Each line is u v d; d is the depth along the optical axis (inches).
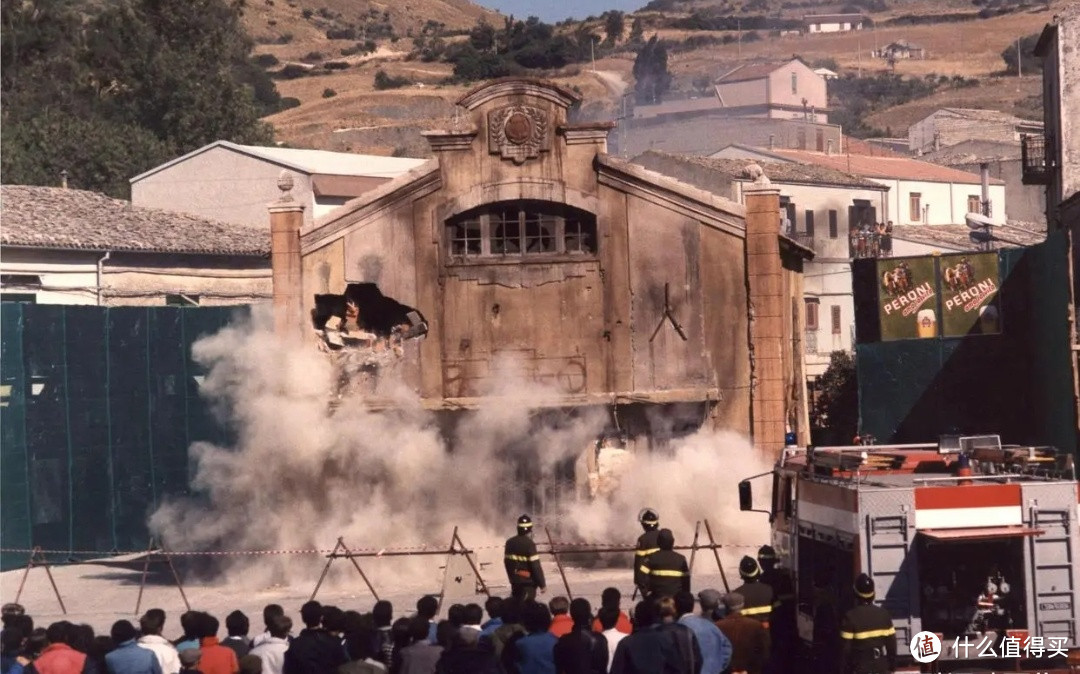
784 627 687.1
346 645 577.0
